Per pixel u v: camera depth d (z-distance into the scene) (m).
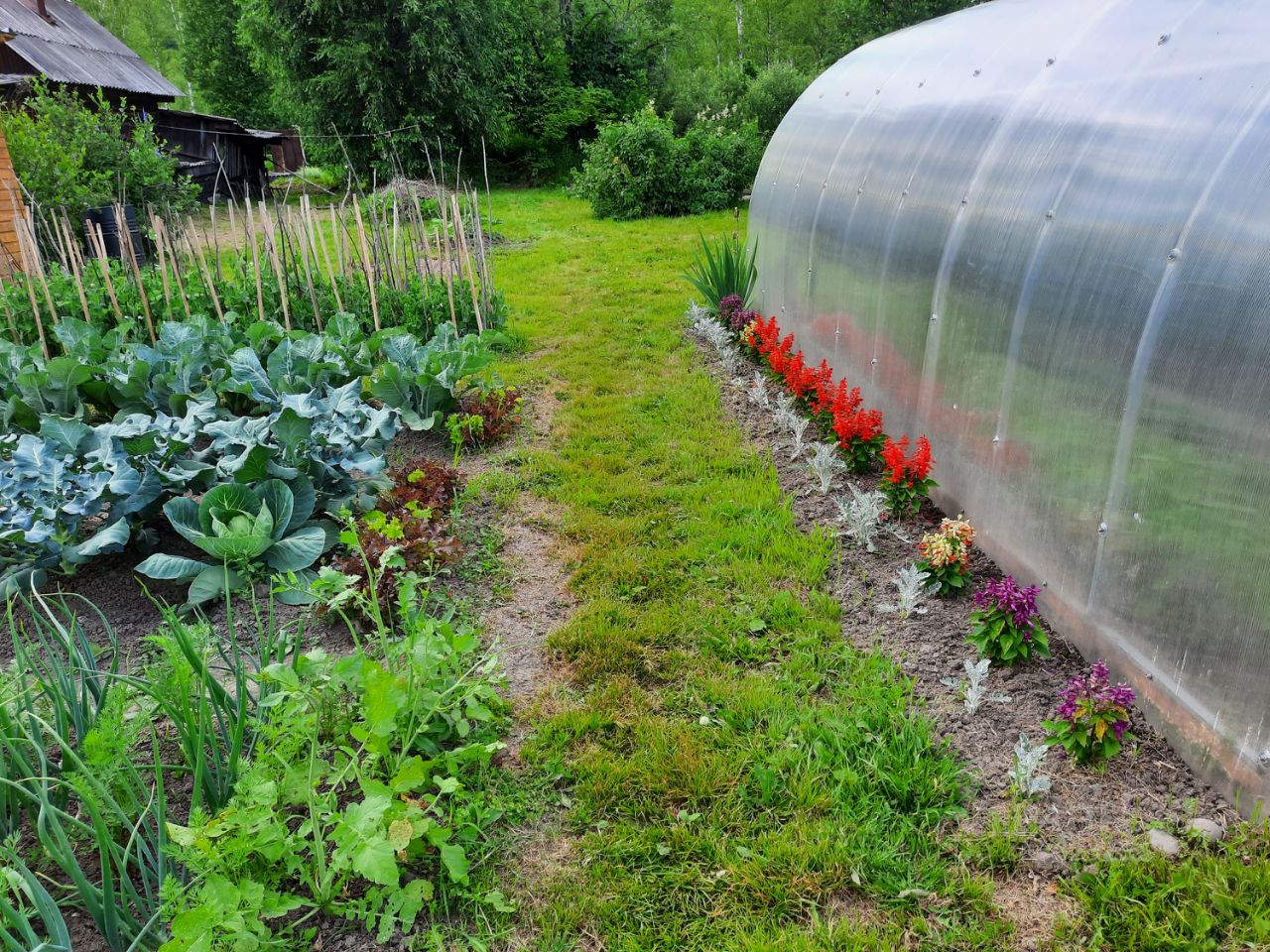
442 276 8.10
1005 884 2.41
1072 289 3.38
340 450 4.62
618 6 30.16
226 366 5.93
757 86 25.03
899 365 5.21
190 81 36.72
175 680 2.59
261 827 2.22
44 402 5.22
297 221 8.12
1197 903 2.24
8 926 2.24
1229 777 2.60
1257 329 2.45
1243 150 2.68
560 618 3.86
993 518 4.08
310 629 3.75
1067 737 2.83
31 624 3.75
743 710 3.13
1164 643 2.87
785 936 2.25
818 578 4.02
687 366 7.56
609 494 5.07
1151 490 2.89
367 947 2.28
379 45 22.58
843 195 6.31
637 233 15.86
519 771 2.90
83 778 2.26
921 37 6.45
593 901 2.40
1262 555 2.42
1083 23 4.12
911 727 2.91
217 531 3.77
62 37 23.69
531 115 26.11
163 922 2.17
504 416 6.09
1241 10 3.14
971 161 4.45
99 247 8.04
